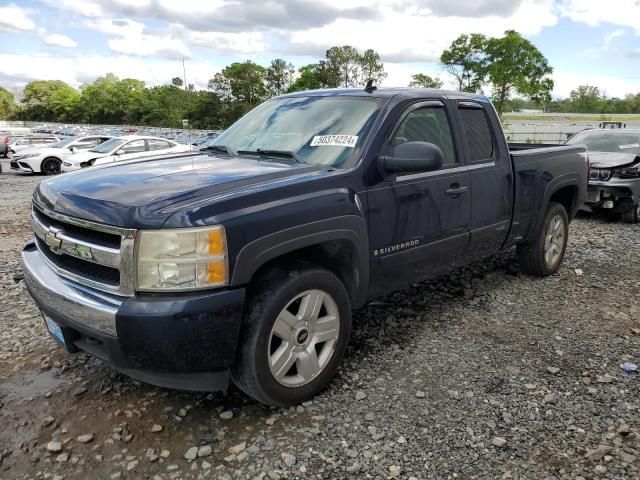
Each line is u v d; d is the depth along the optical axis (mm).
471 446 2697
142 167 3371
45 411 3021
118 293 2576
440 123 4012
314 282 2971
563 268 5820
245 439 2758
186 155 3889
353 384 3295
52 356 3705
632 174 8453
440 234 3902
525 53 48281
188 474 2502
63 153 19219
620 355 3695
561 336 4016
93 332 2605
